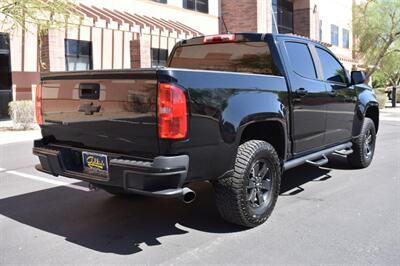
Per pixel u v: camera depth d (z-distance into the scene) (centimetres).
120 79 418
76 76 457
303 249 425
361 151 759
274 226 488
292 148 555
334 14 4016
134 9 2094
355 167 782
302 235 461
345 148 714
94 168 450
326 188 648
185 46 642
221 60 603
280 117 511
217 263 398
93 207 573
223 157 439
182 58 646
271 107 496
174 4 2320
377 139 1228
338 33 4122
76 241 457
